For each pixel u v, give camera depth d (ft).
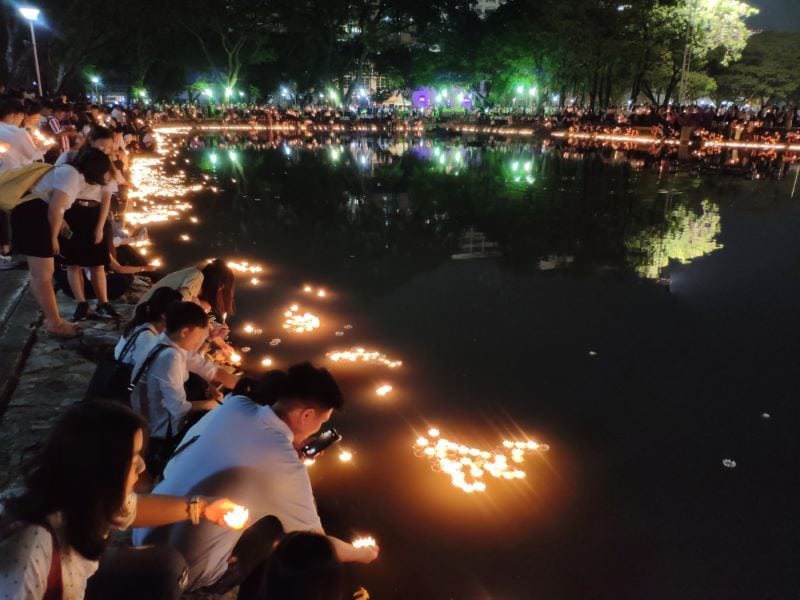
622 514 13.43
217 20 159.94
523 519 13.21
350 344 22.33
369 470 14.73
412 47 224.94
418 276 31.27
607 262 34.17
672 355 21.86
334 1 174.29
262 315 24.91
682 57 157.89
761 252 36.55
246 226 41.60
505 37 184.34
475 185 63.87
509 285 29.91
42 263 18.45
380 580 11.31
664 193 59.41
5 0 86.33
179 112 163.22
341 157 91.09
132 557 8.02
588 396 18.71
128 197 45.93
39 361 17.92
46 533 5.69
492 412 17.65
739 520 13.34
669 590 11.36
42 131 38.52
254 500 9.20
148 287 25.85
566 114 164.25
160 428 12.91
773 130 123.75
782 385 19.58
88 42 108.37
